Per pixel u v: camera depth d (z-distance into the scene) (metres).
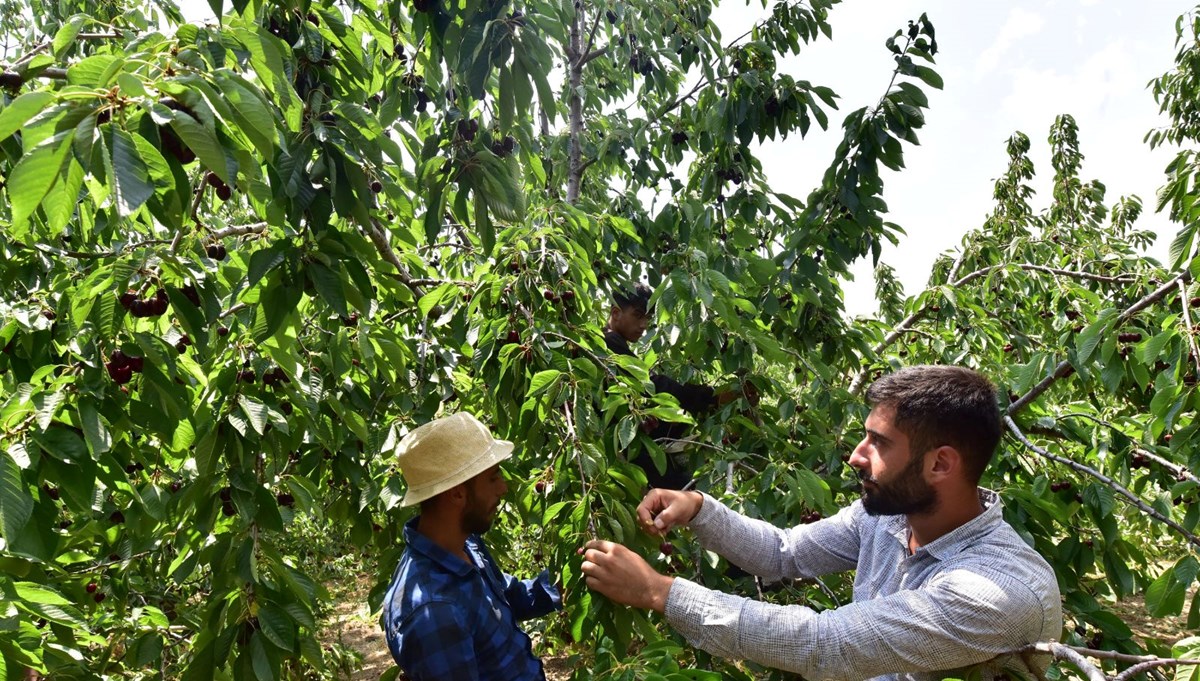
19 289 2.69
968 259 5.99
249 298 2.14
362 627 6.64
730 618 1.53
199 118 1.29
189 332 2.01
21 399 1.82
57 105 1.22
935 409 1.52
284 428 2.31
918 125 3.28
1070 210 8.52
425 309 2.87
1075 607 2.78
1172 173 3.01
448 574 1.82
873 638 1.44
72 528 2.93
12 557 2.36
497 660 1.87
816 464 3.62
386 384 3.35
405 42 2.98
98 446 1.83
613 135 5.04
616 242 4.34
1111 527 2.89
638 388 2.48
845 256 3.61
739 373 3.51
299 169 1.89
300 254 2.02
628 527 2.14
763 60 3.88
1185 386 2.30
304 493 2.54
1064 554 2.98
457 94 2.77
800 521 3.10
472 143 2.34
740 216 4.26
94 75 1.32
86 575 3.24
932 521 1.59
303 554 6.32
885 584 1.71
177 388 2.13
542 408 2.39
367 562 7.17
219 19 1.74
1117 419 3.09
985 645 1.40
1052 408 3.72
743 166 4.16
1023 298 5.14
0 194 2.82
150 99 1.26
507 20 2.14
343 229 2.56
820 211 3.69
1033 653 1.43
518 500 2.76
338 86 2.24
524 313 2.68
